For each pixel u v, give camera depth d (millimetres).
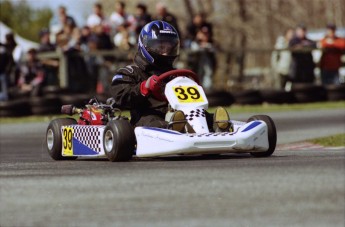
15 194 20188
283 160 27156
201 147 26812
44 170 26000
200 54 74250
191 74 29984
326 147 37406
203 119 28297
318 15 126812
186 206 18172
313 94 73125
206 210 17734
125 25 72438
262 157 29078
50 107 65688
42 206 18547
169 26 30828
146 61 30422
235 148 27375
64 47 73562
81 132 30531
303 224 16266
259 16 117562
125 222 16688
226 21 116875
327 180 21250
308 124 52750
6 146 44344
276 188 20156
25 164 29578
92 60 73312
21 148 42781
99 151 29312
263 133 28250
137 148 28125
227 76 78375
